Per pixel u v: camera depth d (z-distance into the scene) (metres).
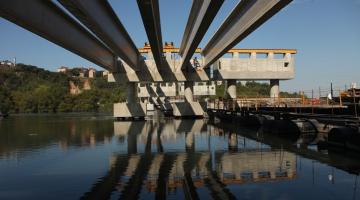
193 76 60.50
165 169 18.34
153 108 109.44
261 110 43.56
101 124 53.03
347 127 24.28
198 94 93.44
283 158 20.80
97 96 163.75
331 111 29.67
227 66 61.44
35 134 38.25
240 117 46.75
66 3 21.58
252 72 61.75
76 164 20.09
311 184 14.66
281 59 62.34
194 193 13.61
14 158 22.36
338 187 14.12
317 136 31.58
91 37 38.62
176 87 93.75
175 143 28.98
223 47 38.47
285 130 34.00
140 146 27.55
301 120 34.81
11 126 52.12
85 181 15.88
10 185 15.39
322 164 18.72
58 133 39.12
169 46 60.41
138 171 17.92
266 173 16.94
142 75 59.50
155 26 28.92
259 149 24.62
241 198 12.85
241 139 30.77
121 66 59.47
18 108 148.00
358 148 22.39
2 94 142.12
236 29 31.38
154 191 13.98
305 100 42.28
